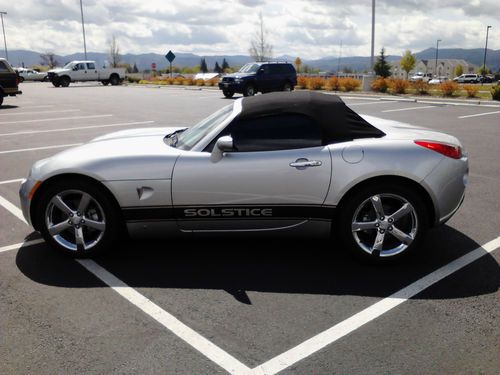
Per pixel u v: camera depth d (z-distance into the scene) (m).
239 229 4.08
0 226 5.09
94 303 3.50
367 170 3.85
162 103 19.84
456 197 4.03
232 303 3.48
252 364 2.77
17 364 2.80
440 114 14.73
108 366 2.77
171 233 4.15
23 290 3.70
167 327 3.18
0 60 17.84
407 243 3.97
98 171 3.98
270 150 3.95
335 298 3.54
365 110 15.96
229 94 23.45
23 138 10.79
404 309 3.37
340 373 2.68
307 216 3.99
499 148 9.01
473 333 3.06
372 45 26.08
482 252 4.31
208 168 3.93
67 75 36.78
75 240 4.22
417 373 2.68
